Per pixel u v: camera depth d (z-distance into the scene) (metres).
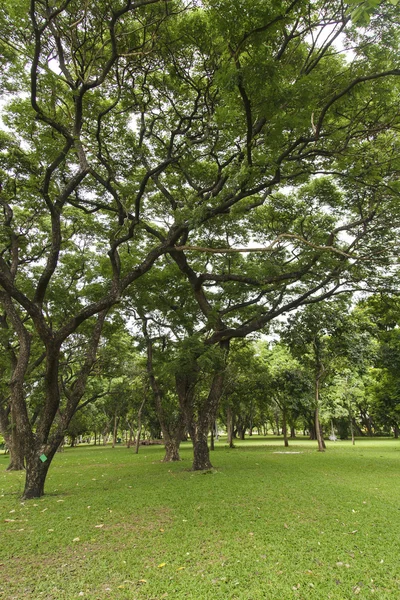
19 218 14.95
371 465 14.66
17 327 10.98
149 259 11.26
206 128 11.93
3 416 24.09
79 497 9.41
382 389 25.36
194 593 4.15
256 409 41.59
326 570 4.69
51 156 10.30
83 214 15.66
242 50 6.76
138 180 14.02
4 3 8.43
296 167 11.27
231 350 20.22
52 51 9.69
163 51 10.27
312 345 23.47
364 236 13.28
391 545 5.50
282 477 11.58
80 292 17.30
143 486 10.62
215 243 15.53
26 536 6.29
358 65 9.10
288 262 14.84
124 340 24.42
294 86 7.20
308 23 8.48
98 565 5.00
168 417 30.16
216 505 7.99
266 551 5.33
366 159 10.40
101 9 9.01
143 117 11.77
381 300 15.11
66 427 10.43
